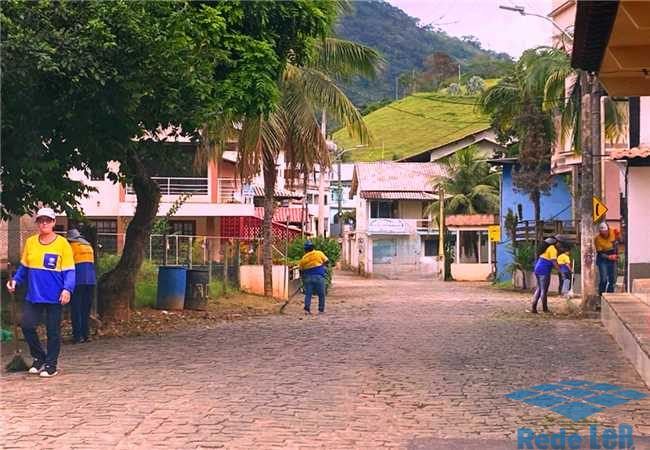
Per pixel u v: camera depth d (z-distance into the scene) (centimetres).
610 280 1962
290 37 1466
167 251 2283
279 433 712
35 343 976
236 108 1365
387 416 781
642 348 979
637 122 1944
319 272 1930
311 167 2478
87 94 1155
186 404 820
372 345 1277
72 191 1335
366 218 5788
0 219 1302
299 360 1113
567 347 1258
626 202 1947
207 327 1537
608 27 864
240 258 2598
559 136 3297
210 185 3525
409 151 6519
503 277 3972
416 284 4188
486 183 5069
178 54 1173
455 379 972
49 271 961
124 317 1559
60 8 1098
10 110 1148
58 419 752
